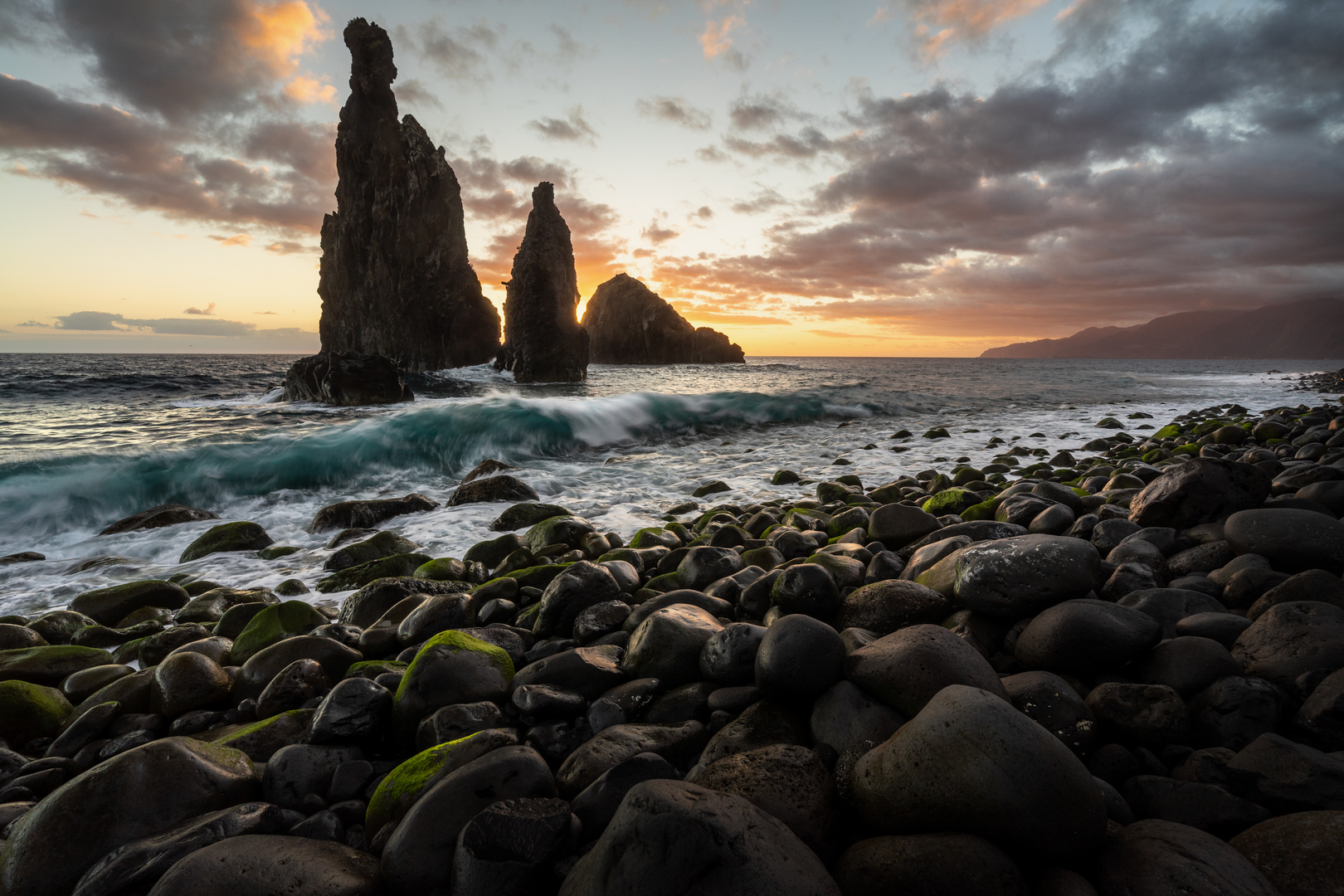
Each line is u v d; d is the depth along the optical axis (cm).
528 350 4862
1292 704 239
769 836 174
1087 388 3712
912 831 190
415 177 5322
